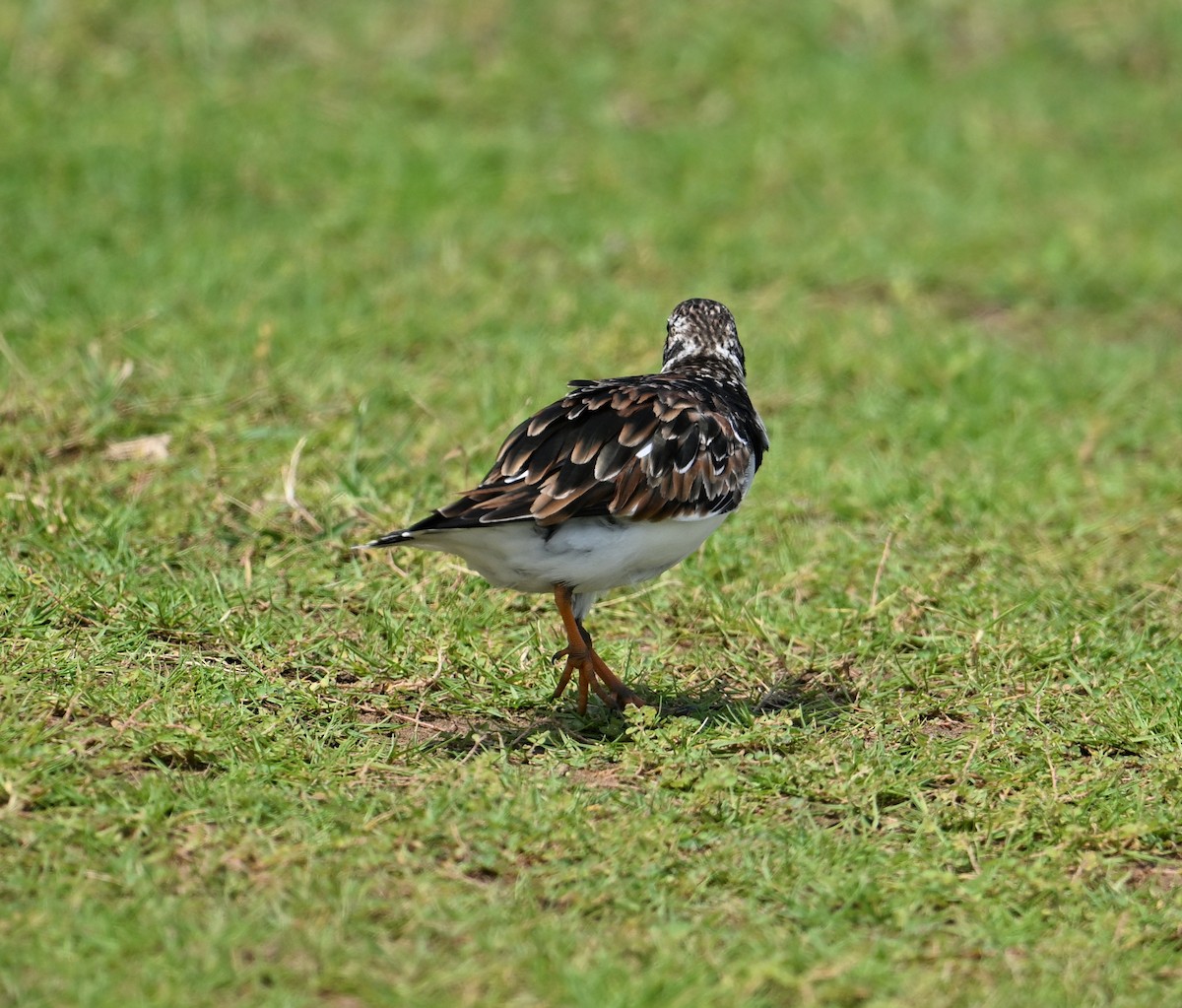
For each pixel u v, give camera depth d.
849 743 10.22
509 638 11.46
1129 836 9.12
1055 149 24.44
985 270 20.55
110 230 19.27
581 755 9.80
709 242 20.48
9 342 16.02
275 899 8.01
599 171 22.27
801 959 7.76
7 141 21.06
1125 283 20.31
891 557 13.02
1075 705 10.82
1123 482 14.87
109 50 23.91
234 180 21.00
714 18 26.39
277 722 9.82
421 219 20.48
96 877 8.10
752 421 10.91
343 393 15.34
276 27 24.86
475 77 24.55
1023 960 7.98
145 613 11.13
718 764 9.70
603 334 17.45
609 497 9.68
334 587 11.95
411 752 9.77
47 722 9.57
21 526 12.34
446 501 13.41
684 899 8.35
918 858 8.85
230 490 13.27
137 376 15.30
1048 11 27.56
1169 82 26.61
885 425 16.00
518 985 7.45
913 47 26.73
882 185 22.78
